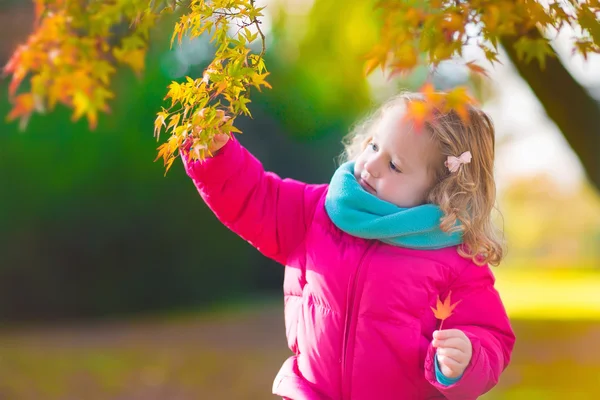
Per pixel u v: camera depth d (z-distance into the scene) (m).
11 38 6.12
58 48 2.36
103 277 10.54
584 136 4.49
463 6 1.90
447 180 2.11
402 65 1.83
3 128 9.48
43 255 9.97
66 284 10.25
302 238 2.29
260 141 11.95
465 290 2.12
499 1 1.92
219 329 9.99
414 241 2.09
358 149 2.44
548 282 22.78
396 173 2.12
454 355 1.90
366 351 2.06
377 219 2.06
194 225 11.23
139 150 10.27
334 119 12.07
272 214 2.29
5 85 9.42
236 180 2.23
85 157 9.91
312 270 2.17
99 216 10.17
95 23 2.26
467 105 2.19
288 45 8.38
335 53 7.93
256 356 8.09
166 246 10.96
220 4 1.90
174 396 6.34
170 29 4.43
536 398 6.16
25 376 6.85
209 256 11.76
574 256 33.41
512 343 2.14
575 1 2.02
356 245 2.13
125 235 10.48
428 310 2.08
